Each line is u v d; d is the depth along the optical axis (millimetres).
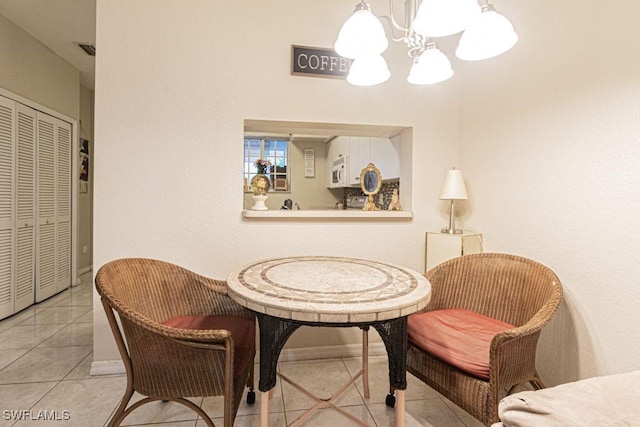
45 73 3488
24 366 2111
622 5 1335
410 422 1659
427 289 1332
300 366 2199
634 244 1298
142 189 2041
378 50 1223
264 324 1204
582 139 1507
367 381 1860
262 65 2156
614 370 1378
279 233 2221
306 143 5262
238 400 1307
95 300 2010
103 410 1690
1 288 2926
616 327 1370
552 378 1686
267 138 5074
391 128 2414
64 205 3902
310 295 1237
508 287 1728
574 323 1562
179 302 1761
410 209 2406
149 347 1267
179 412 1695
